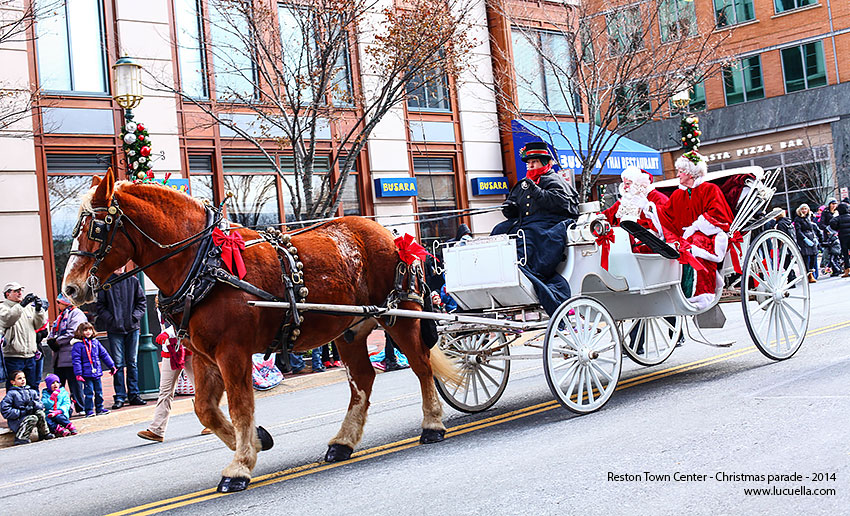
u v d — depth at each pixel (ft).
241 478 20.35
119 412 39.73
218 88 59.57
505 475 18.69
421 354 24.31
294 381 44.78
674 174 116.78
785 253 31.27
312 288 21.98
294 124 49.88
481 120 73.31
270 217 61.46
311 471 21.88
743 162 115.75
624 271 26.96
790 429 19.67
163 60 57.57
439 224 70.49
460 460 20.89
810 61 109.81
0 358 38.47
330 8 48.65
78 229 20.24
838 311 44.06
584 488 16.88
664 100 64.64
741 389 25.50
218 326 20.26
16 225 51.72
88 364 39.60
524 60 74.23
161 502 20.16
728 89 116.06
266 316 21.11
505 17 69.56
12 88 50.37
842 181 107.65
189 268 20.70
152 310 52.95
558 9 75.00
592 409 25.07
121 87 42.39
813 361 28.96
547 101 75.77
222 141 59.52
